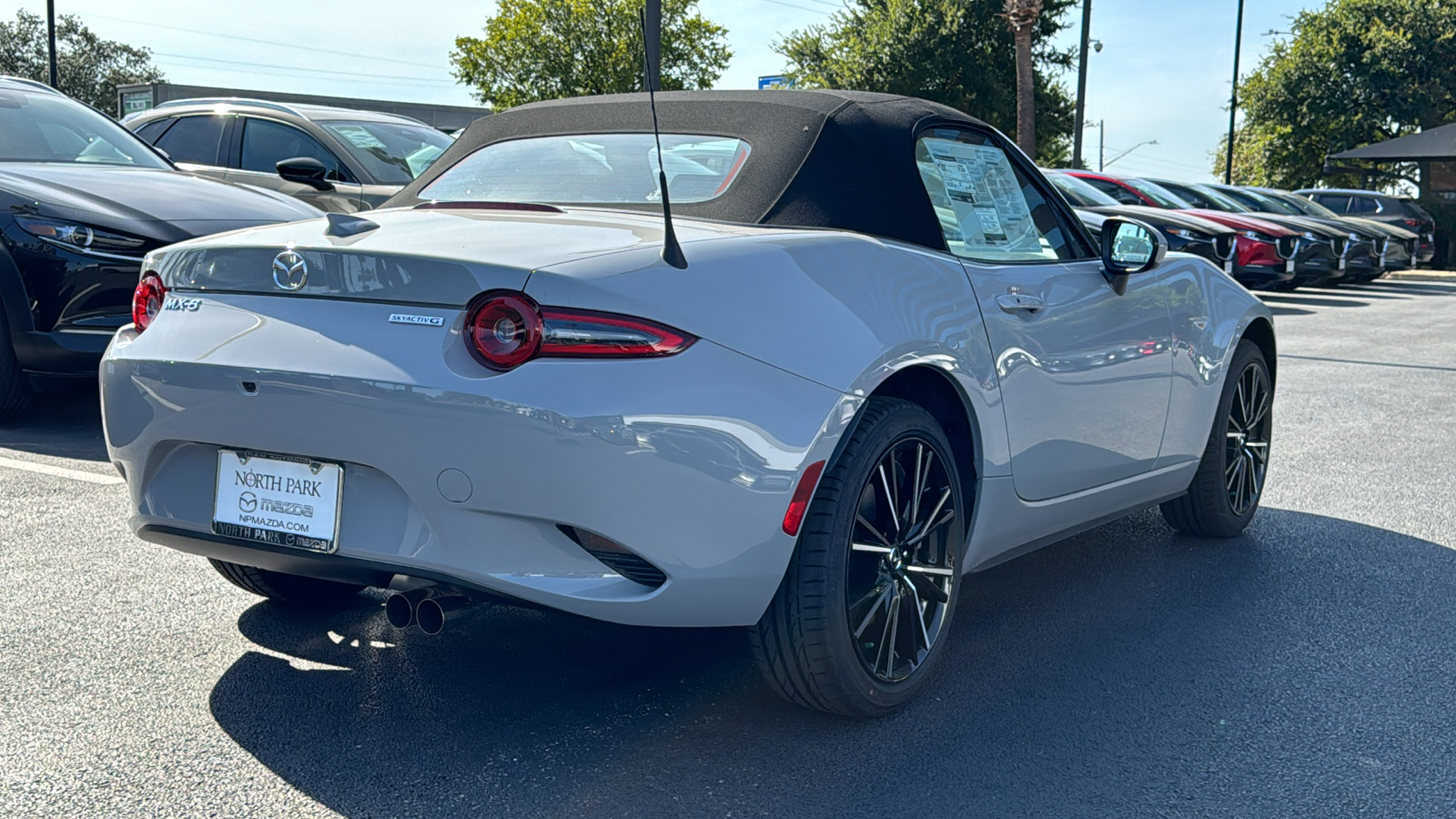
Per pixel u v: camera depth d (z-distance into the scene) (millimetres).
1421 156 30125
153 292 2773
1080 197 14867
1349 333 12914
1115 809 2424
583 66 47094
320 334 2459
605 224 2705
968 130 3416
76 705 2758
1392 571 4195
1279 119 39750
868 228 2965
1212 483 4375
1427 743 2785
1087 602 3777
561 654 3158
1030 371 3154
